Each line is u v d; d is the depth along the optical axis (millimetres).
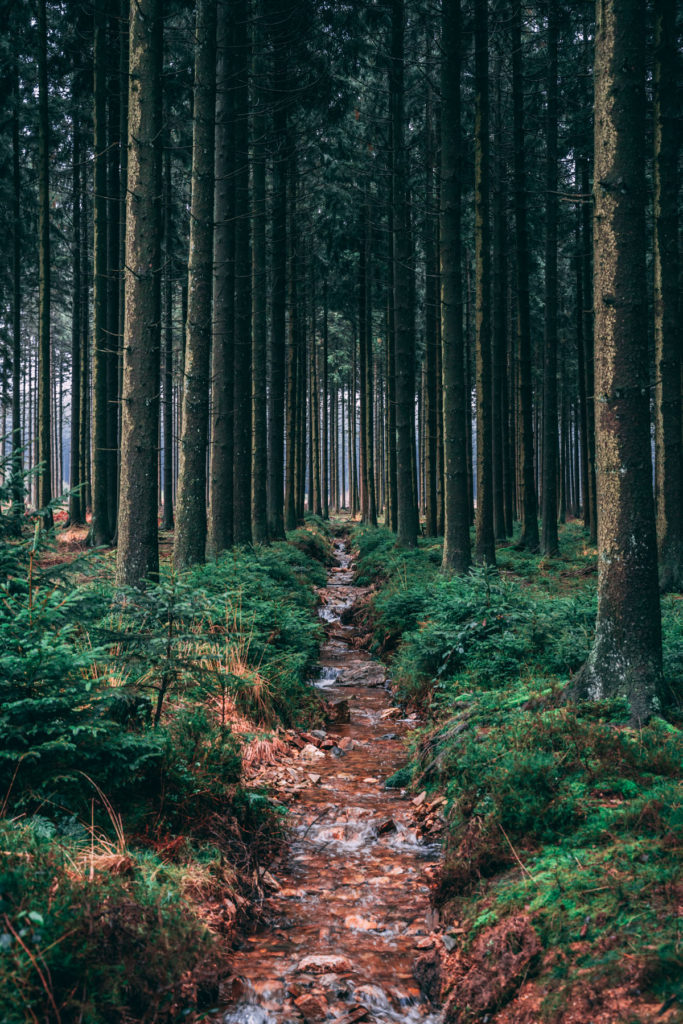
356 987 3945
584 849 4219
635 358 6066
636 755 5004
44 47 18969
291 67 18781
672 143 12477
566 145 20297
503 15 16719
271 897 5027
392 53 18656
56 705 4477
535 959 3580
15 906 3213
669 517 12555
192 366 12609
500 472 22859
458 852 4922
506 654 8789
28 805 4355
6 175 23375
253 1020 3598
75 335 24859
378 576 19094
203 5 12414
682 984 3020
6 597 4992
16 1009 2799
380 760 8062
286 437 30156
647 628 5969
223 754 5891
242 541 16297
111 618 7414
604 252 6180
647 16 13367
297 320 31109
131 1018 3195
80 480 24844
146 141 9695
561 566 16641
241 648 9219
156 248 9773
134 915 3533
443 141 14016
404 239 20734
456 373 14031
